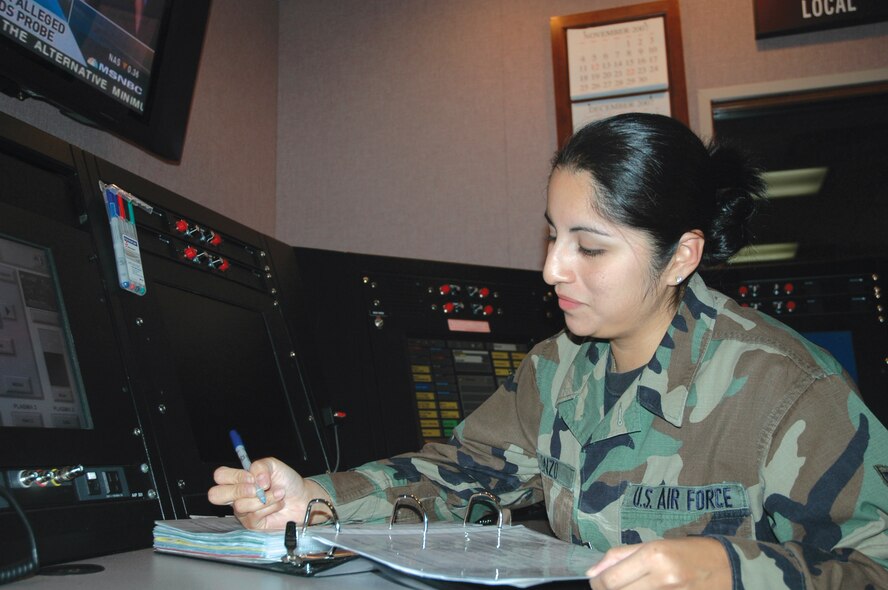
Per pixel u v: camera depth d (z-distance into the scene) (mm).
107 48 1444
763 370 941
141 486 1013
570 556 792
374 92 2492
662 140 948
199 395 1256
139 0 1524
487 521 1202
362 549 704
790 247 2443
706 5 2379
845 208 2434
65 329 1031
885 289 1826
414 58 2496
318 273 1726
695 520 944
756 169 1085
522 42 2455
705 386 978
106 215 1185
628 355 1064
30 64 1244
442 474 1145
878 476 821
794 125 2420
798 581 687
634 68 2355
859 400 869
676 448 975
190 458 1127
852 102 2326
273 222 2416
